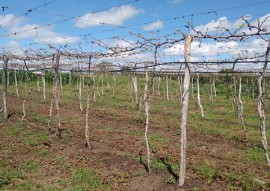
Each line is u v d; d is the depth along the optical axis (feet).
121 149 46.34
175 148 46.91
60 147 47.75
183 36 30.96
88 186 33.12
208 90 151.12
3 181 34.55
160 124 66.33
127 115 76.64
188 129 62.69
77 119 70.08
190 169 37.14
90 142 50.60
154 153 44.27
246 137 51.70
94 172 36.91
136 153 44.06
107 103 99.96
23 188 33.30
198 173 35.86
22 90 136.15
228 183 33.17
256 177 35.22
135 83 93.20
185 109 31.55
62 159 42.14
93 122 66.90
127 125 64.54
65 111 81.46
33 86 154.61
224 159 42.73
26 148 47.29
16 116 71.97
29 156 43.78
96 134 55.83
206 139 54.60
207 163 39.52
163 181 33.83
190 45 30.66
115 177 35.42
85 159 41.78
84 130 58.75
